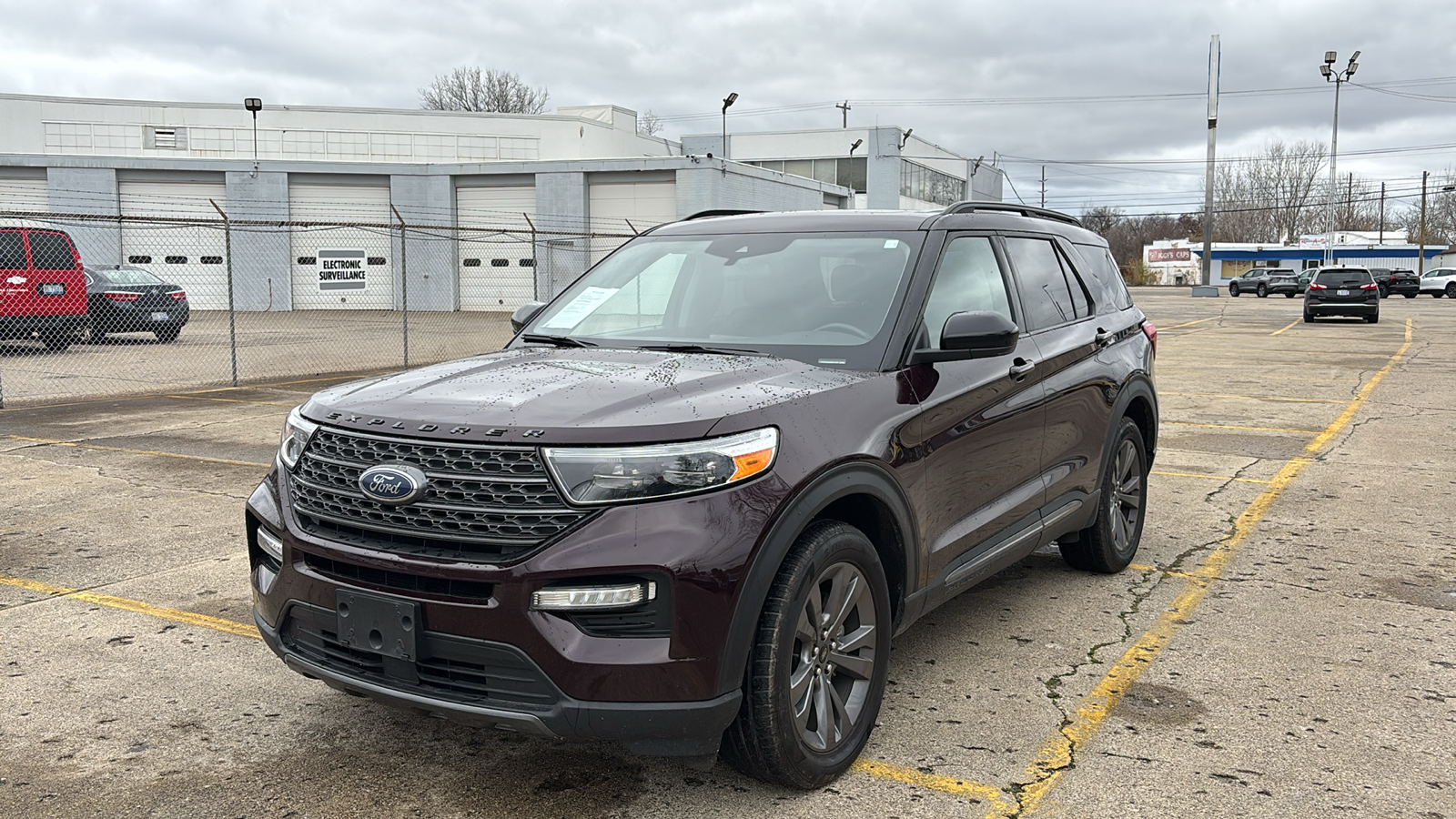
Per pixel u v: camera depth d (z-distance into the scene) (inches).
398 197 1346.0
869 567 126.7
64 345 725.3
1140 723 140.6
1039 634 175.0
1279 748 133.0
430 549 109.8
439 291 1353.3
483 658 107.0
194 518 252.8
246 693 152.2
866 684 129.4
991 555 155.9
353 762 130.7
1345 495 280.2
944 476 141.5
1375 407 449.4
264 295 1341.0
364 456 114.9
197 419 411.2
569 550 104.9
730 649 107.7
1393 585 201.3
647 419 110.5
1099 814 116.9
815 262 157.9
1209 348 780.6
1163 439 372.5
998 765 129.0
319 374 583.5
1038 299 181.9
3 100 1488.7
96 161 1302.9
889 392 133.3
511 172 1314.0
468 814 117.6
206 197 1312.7
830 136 1973.4
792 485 113.0
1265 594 196.2
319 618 116.8
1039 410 167.8
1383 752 131.8
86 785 124.5
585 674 104.6
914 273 150.1
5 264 676.7
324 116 1544.0
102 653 167.0
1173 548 229.5
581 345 154.8
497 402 115.5
